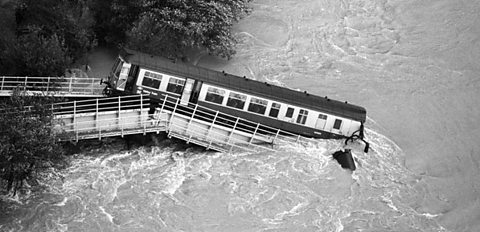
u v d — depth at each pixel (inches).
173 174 2066.9
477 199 2124.8
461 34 2856.8
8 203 1914.4
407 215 2034.9
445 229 2011.6
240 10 2642.7
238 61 2603.3
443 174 2212.1
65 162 1934.1
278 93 2187.5
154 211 1948.8
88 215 1914.4
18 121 1830.7
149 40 2352.4
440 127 2400.3
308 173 2110.0
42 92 2007.9
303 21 2864.2
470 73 2662.4
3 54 2196.1
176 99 2137.1
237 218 1953.7
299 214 1985.7
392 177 2162.9
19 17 2391.7
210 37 2472.9
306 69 2625.5
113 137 2132.1
